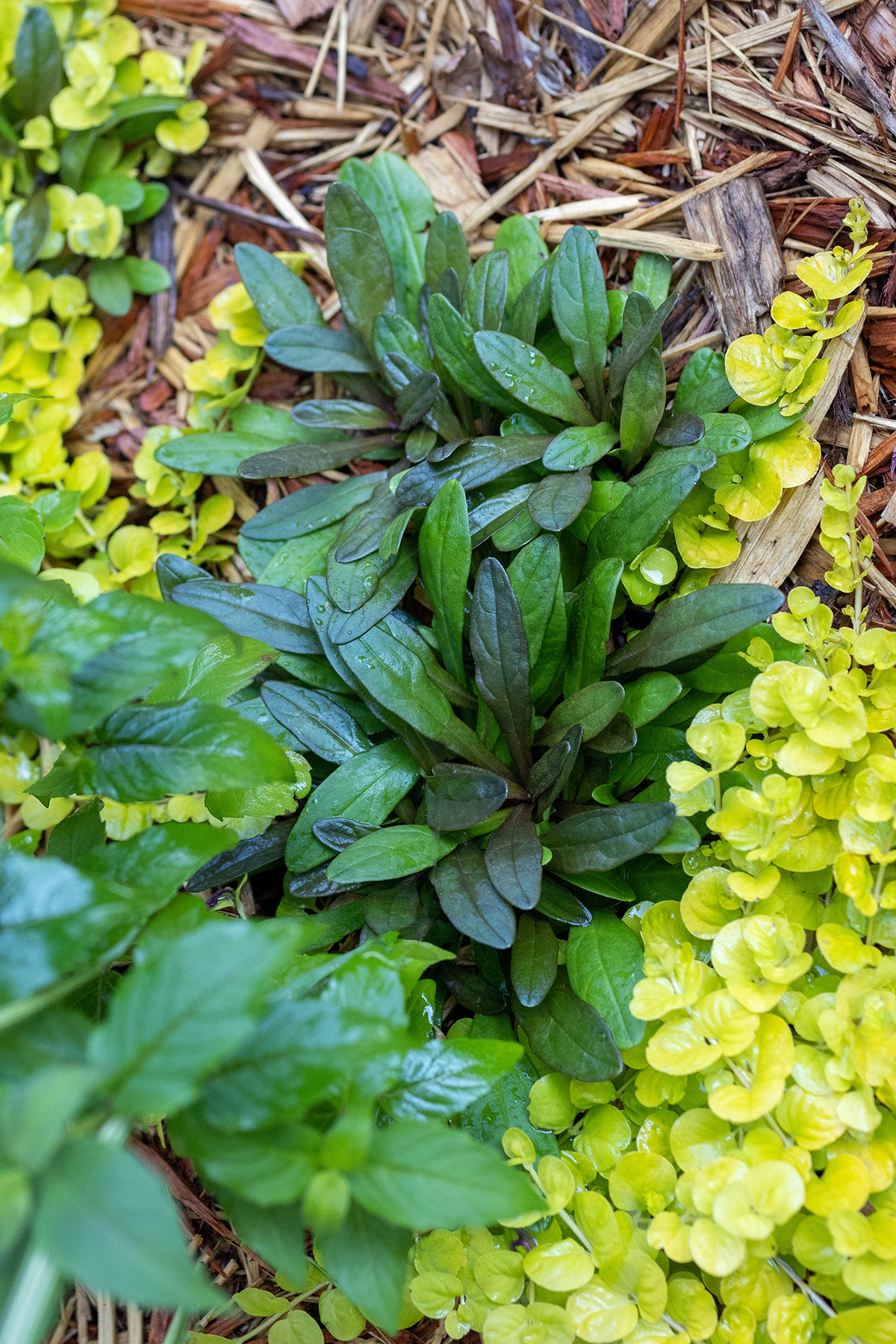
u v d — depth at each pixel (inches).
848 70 21.0
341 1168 16.4
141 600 17.2
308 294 22.3
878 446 20.7
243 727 17.6
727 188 21.5
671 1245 18.1
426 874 20.2
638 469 21.0
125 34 23.7
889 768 18.9
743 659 20.0
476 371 21.0
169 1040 15.7
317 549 21.5
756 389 20.3
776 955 18.7
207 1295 13.6
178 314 23.9
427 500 20.8
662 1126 19.1
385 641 20.4
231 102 23.9
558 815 20.4
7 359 23.2
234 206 23.7
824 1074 18.4
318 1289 20.0
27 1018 16.4
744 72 21.6
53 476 23.0
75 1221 14.0
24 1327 13.9
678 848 19.1
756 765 19.7
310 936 18.1
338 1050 16.6
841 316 20.1
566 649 20.4
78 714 16.9
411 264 22.3
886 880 19.4
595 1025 19.0
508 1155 18.8
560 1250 18.5
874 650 19.6
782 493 20.6
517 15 22.5
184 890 20.3
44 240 23.2
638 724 19.8
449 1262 18.8
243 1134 16.6
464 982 20.0
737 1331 18.3
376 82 23.4
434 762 20.5
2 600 16.6
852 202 20.3
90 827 18.8
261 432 22.8
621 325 21.2
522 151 22.8
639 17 21.9
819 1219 18.1
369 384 22.2
